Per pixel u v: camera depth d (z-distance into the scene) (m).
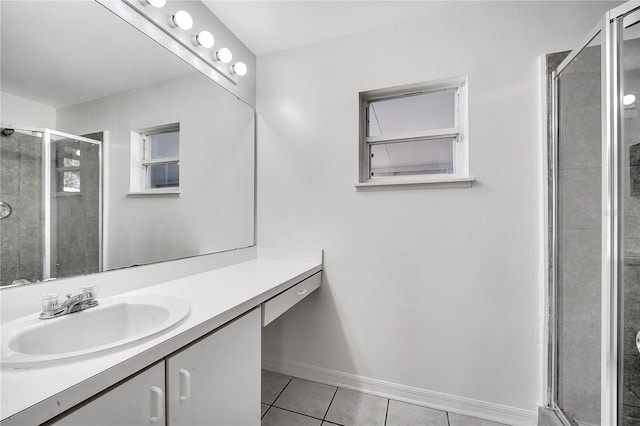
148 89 1.31
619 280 1.00
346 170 1.79
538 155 1.41
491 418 1.49
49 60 0.96
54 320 0.84
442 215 1.58
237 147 1.86
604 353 1.03
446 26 1.57
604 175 1.03
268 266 1.74
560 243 1.32
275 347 1.96
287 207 1.94
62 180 0.99
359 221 1.75
